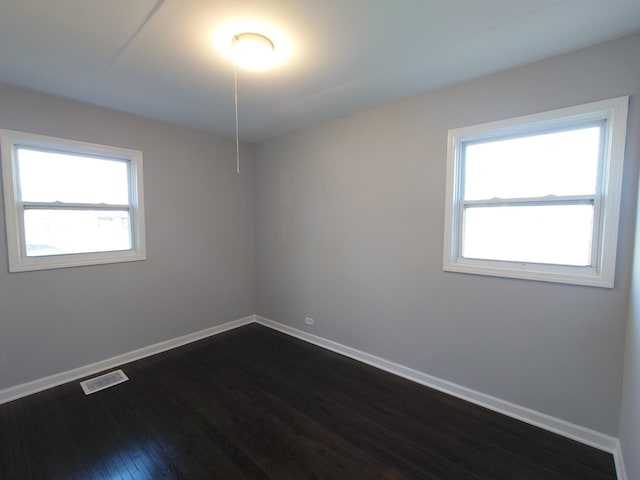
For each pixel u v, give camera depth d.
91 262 2.68
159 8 1.43
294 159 3.45
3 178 2.25
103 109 2.69
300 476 1.63
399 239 2.63
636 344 1.49
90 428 1.98
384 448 1.82
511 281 2.09
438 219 2.40
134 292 2.96
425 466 1.69
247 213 3.94
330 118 3.01
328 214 3.15
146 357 3.02
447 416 2.12
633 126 1.66
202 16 1.50
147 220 3.02
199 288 3.48
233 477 1.62
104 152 2.73
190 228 3.37
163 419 2.07
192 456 1.75
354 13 1.47
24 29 1.59
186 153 3.29
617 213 1.71
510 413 2.12
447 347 2.40
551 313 1.95
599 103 1.74
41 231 2.48
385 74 2.10
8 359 2.30
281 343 3.38
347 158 2.95
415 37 1.68
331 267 3.17
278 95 2.44
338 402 2.28
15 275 2.32
